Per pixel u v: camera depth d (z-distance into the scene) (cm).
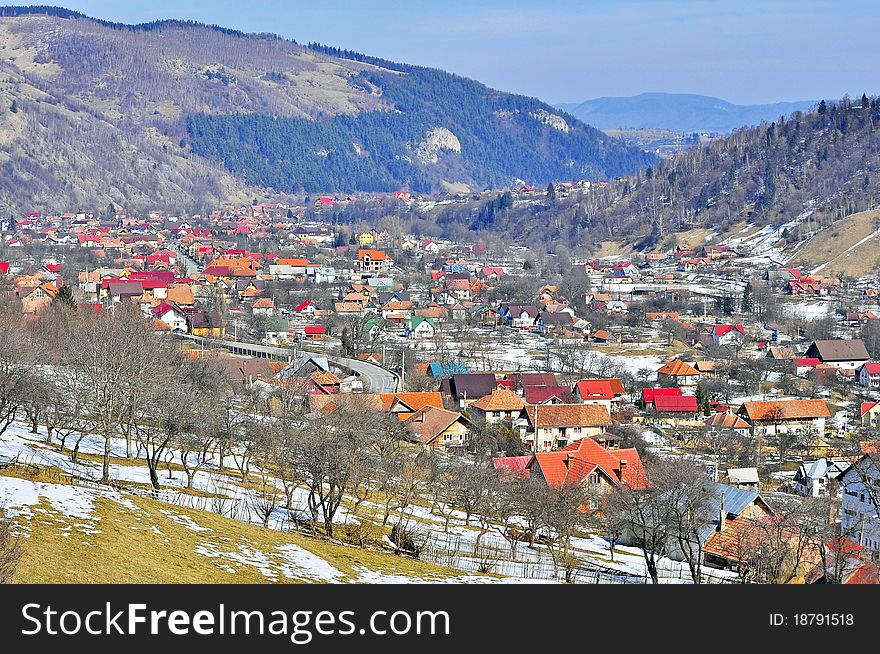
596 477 11000
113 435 12194
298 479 9588
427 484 11138
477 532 10231
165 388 10925
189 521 8081
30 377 11188
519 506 10531
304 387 16112
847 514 10400
